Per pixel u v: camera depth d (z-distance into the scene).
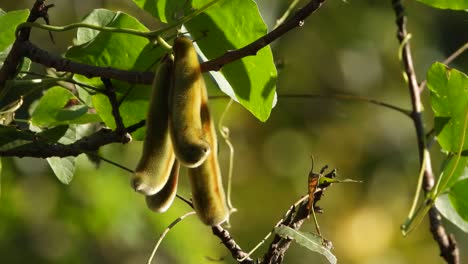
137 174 4.20
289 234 4.94
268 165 14.53
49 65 5.06
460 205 6.05
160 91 4.32
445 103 5.86
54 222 10.61
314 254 13.43
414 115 6.77
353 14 14.08
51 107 5.76
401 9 6.93
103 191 10.41
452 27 14.17
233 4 5.13
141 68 5.50
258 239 14.29
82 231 10.59
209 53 5.30
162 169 4.25
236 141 14.34
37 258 10.48
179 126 4.11
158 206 4.39
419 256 14.76
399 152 14.57
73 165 5.86
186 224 10.03
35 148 5.34
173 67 4.28
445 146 5.93
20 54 5.10
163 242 10.04
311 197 5.22
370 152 14.58
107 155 10.45
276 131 14.42
